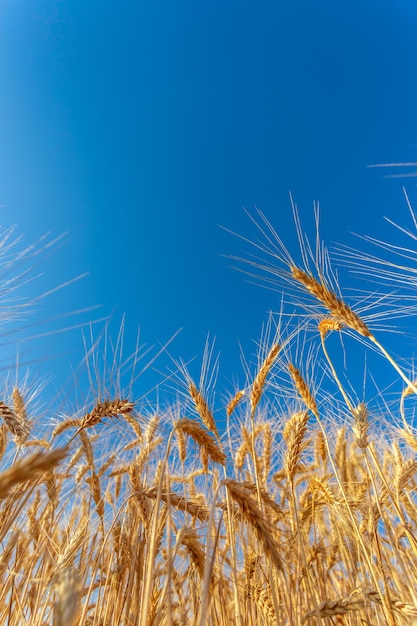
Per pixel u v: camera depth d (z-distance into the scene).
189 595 0.35
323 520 0.54
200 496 0.46
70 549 0.32
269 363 0.47
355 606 0.29
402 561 0.36
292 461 0.43
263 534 0.25
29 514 0.39
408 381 0.31
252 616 0.37
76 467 0.47
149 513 0.36
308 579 0.37
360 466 0.57
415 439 0.42
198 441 0.31
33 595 0.36
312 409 0.44
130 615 0.31
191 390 0.47
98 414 0.39
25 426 0.38
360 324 0.35
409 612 0.28
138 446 0.52
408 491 0.43
